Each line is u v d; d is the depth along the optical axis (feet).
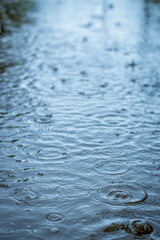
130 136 9.14
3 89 13.03
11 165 7.53
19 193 6.41
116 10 35.35
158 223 5.53
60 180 6.90
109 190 6.54
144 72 15.55
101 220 5.60
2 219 5.61
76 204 6.06
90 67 16.26
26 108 11.19
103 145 8.58
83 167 7.47
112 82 14.15
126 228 5.40
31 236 5.19
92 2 42.27
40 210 5.87
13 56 17.97
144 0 44.86
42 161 7.73
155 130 9.55
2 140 8.82
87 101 11.96
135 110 11.15
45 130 9.50
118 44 20.97
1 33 23.53
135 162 7.73
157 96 12.50
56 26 26.23
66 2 41.75
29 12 32.78
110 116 10.62
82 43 21.12
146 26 26.66
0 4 37.65
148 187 6.67
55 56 18.13
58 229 5.37
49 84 13.76
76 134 9.25
